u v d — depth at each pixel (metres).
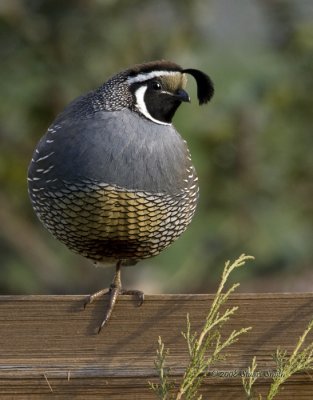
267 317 6.61
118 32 13.72
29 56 13.59
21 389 6.57
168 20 13.93
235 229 14.30
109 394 6.58
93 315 6.65
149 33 13.85
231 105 13.74
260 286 13.85
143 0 13.83
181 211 7.81
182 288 14.46
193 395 6.25
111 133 7.49
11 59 13.59
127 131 7.52
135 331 6.63
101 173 7.43
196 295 6.64
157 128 7.64
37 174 7.69
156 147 7.57
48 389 6.57
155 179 7.54
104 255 7.93
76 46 13.68
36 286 14.62
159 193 7.58
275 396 6.57
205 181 14.30
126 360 6.60
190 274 14.48
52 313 6.64
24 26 13.54
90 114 7.60
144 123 7.61
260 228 14.31
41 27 13.59
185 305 6.64
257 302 6.62
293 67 14.14
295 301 6.61
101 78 13.78
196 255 14.39
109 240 7.71
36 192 7.73
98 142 7.46
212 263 14.41
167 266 14.10
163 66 7.78
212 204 14.39
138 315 6.64
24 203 14.66
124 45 13.79
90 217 7.55
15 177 14.20
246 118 14.19
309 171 14.53
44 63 13.62
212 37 14.23
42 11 13.62
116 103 7.63
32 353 6.59
